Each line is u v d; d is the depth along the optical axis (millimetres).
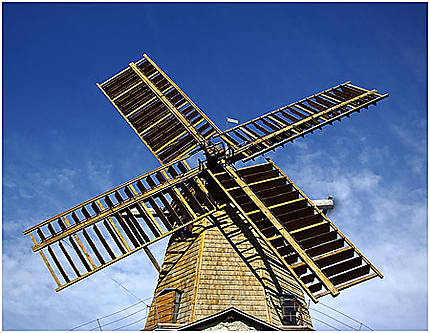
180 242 22609
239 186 22094
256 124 24891
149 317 19969
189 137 24328
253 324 18312
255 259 20922
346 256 20141
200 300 19141
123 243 21094
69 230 21172
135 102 26406
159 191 22172
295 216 21438
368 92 24391
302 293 21328
